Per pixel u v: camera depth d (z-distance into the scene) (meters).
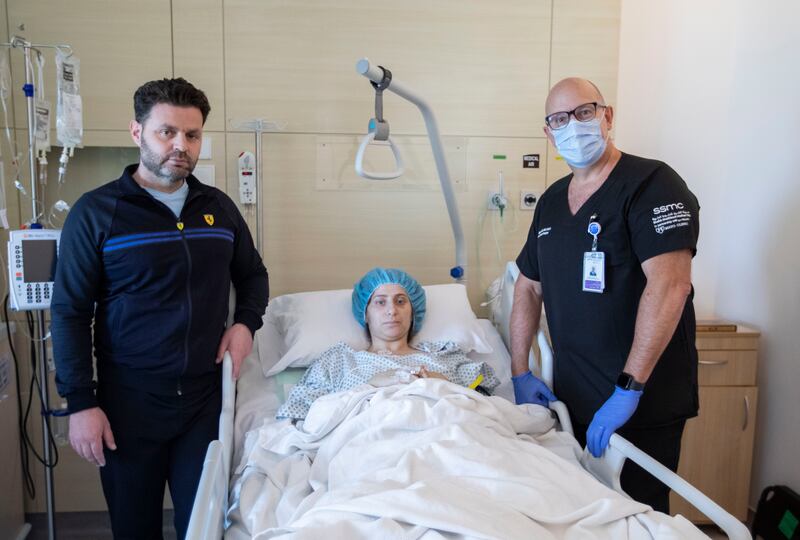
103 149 2.32
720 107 2.36
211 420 1.62
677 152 2.35
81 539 2.29
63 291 1.43
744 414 2.15
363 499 1.05
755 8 2.21
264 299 1.79
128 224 1.45
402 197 2.43
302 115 2.35
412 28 2.37
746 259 2.27
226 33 2.29
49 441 1.87
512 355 1.76
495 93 2.43
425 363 1.76
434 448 1.23
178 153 1.43
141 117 1.43
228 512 1.33
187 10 2.26
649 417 1.49
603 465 1.38
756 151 2.21
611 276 1.45
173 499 1.59
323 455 1.38
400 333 1.86
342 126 2.37
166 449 1.60
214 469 1.17
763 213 2.18
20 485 2.22
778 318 2.13
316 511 1.06
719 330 2.13
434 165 2.43
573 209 1.53
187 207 1.54
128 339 1.50
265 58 2.31
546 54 2.45
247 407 1.73
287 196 2.38
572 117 1.43
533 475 1.21
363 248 2.44
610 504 1.09
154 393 1.53
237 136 2.33
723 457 2.16
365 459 1.29
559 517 1.06
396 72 2.38
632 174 1.43
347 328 1.98
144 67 2.25
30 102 1.77
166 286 1.49
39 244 1.68
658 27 2.38
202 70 2.29
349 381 1.69
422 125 2.41
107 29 2.22
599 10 2.47
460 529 0.97
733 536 1.00
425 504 1.01
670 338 1.36
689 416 1.53
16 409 2.19
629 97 2.51
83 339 1.46
